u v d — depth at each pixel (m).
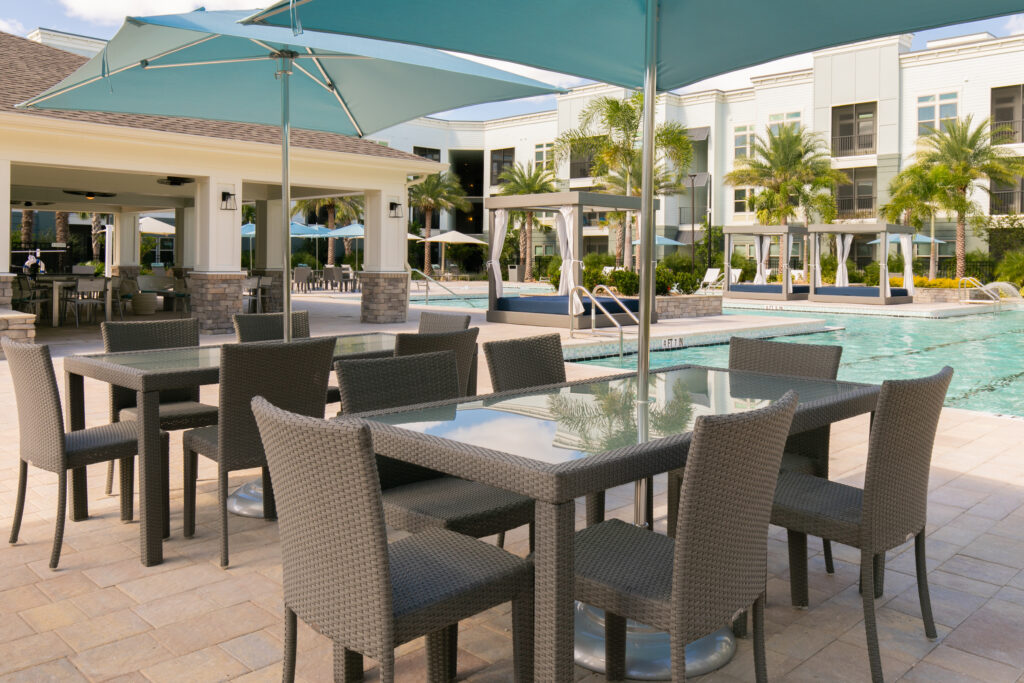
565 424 2.50
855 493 2.77
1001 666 2.46
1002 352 12.45
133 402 4.12
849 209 33.47
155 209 19.80
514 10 2.99
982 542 3.48
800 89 34.12
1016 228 28.53
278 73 4.10
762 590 2.17
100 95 4.65
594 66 3.77
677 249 37.56
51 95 4.57
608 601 2.05
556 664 1.93
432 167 14.38
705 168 37.91
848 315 19.80
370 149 14.34
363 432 1.76
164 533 3.46
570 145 27.41
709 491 1.91
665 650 2.51
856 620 2.77
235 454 3.17
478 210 46.62
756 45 3.50
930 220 29.44
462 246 42.06
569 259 15.17
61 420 3.09
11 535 3.34
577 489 1.91
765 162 33.97
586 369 8.42
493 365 3.34
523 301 14.60
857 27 3.29
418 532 2.61
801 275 29.48
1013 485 4.32
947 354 12.24
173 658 2.45
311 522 1.95
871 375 10.26
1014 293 24.03
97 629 2.63
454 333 4.14
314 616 2.00
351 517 1.84
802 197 29.77
